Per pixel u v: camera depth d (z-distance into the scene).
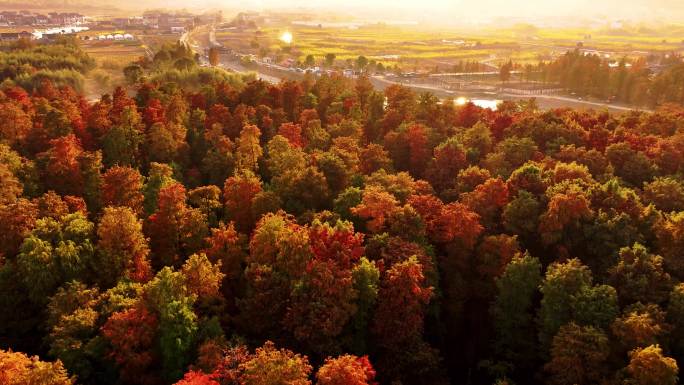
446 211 100.88
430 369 83.38
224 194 116.38
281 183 118.94
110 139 139.62
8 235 92.69
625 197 102.12
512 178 114.25
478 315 100.56
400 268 82.38
